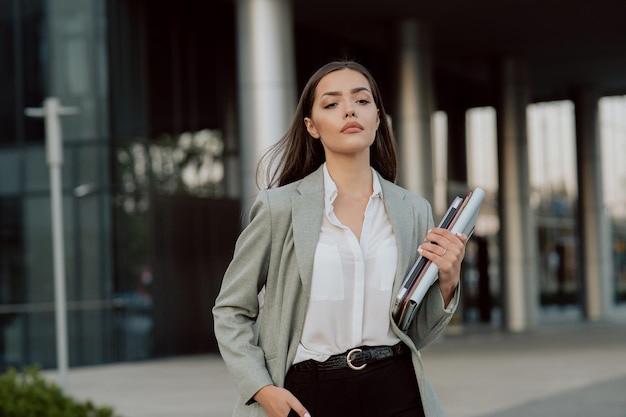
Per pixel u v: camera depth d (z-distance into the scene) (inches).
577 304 1662.2
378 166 147.3
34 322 838.5
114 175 842.8
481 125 1384.1
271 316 136.3
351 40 1072.2
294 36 991.0
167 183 884.6
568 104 1583.4
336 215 136.9
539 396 518.6
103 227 841.5
